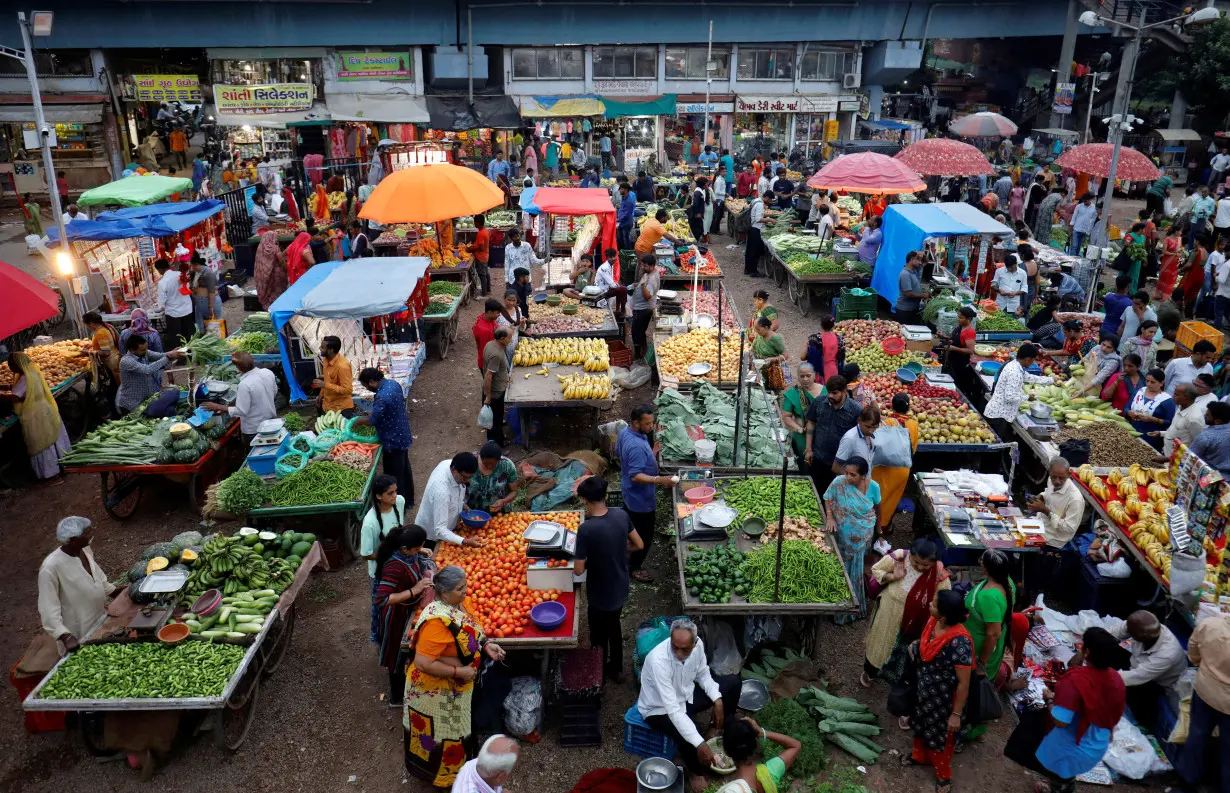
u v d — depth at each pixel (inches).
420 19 1261.1
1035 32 1440.7
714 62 1396.4
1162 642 258.5
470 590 288.7
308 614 340.5
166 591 287.6
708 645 295.1
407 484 396.8
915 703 254.4
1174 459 328.8
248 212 911.7
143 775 260.8
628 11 1315.2
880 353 519.5
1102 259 656.4
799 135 1461.6
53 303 367.9
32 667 272.5
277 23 1226.6
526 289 583.2
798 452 394.0
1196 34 1374.3
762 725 267.9
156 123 1275.8
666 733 250.2
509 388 460.8
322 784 259.4
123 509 418.3
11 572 370.6
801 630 307.3
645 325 579.2
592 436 464.4
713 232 1069.8
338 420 426.3
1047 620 311.7
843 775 257.8
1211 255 658.2
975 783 257.4
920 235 599.8
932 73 1802.4
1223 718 238.7
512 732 270.4
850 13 1375.5
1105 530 337.4
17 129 1185.4
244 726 278.8
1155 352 488.4
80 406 513.3
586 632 323.3
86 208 904.9
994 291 626.5
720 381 464.8
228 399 452.4
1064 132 1366.9
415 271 518.6
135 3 1175.0
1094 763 233.3
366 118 1188.5
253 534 315.3
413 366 532.7
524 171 1268.5
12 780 261.0
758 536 319.3
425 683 241.1
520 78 1352.1
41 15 573.3
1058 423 418.3
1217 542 291.6
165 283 604.7
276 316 462.6
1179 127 1466.5
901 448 346.6
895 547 374.6
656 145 1400.1
